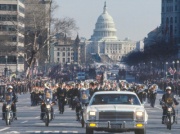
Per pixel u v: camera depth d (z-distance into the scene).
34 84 167.25
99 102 48.88
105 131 47.47
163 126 61.28
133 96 49.31
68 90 87.69
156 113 84.94
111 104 48.53
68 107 98.50
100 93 49.62
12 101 64.38
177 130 56.75
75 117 74.56
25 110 90.06
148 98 117.31
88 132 47.47
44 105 63.69
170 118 57.44
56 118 72.56
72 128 57.78
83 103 60.78
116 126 46.59
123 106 47.56
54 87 94.25
